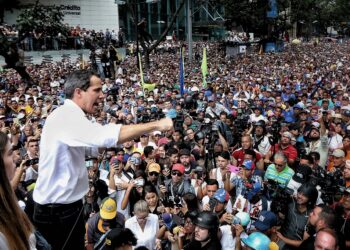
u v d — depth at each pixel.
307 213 5.34
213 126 10.02
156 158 7.90
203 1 45.69
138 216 5.34
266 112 13.23
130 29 53.53
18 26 25.19
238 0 47.56
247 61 35.25
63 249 2.40
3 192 1.67
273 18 50.59
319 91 17.64
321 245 3.08
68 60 30.88
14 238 1.66
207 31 58.47
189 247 4.41
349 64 34.38
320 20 92.56
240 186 6.61
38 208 2.39
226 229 5.03
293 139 8.69
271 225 5.20
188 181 6.65
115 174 6.60
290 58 39.62
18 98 15.77
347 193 5.44
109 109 13.51
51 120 2.31
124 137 2.18
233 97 16.94
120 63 31.81
